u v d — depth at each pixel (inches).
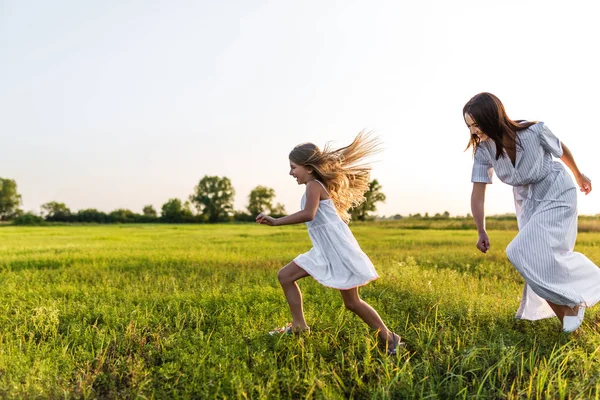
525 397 129.2
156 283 279.4
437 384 136.0
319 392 128.6
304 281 273.0
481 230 178.4
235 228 1675.7
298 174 169.2
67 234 1160.8
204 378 135.5
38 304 220.2
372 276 159.5
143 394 130.5
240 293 241.6
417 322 189.6
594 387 128.2
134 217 3614.7
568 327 164.1
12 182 4808.1
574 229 171.3
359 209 2443.4
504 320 187.5
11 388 129.2
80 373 145.4
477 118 165.9
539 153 168.4
